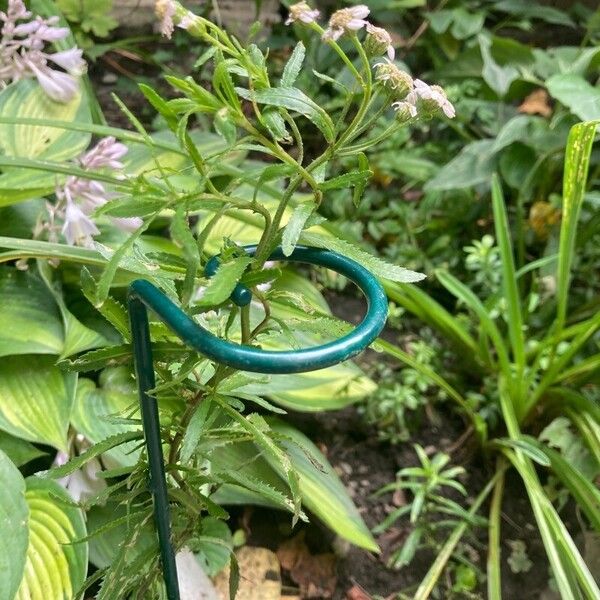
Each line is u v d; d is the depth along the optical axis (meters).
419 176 0.71
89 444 0.43
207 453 0.28
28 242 0.40
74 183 0.45
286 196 0.22
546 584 0.49
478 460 0.56
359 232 0.68
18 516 0.36
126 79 0.83
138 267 0.23
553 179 0.71
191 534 0.30
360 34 0.67
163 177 0.21
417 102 0.21
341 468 0.54
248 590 0.46
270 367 0.20
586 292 0.63
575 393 0.53
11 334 0.45
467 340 0.57
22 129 0.55
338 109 0.72
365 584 0.48
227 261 0.22
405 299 0.58
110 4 0.80
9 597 0.33
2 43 0.53
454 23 0.86
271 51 0.81
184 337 0.21
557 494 0.53
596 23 0.83
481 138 0.79
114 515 0.40
